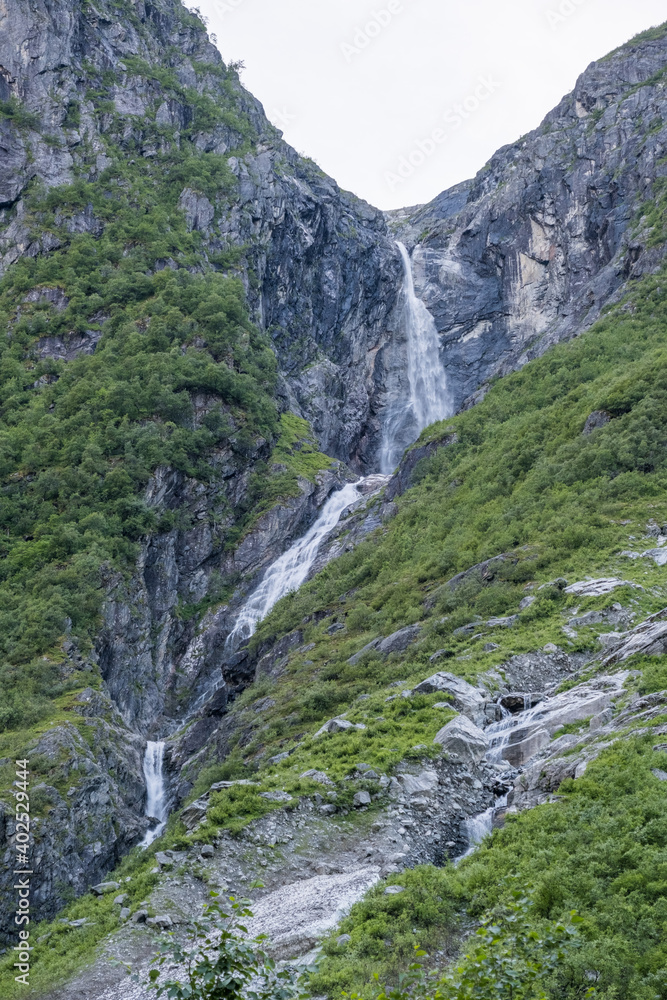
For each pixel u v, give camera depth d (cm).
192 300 10719
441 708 3500
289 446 10594
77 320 10425
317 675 5403
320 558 8488
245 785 3002
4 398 9638
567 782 2347
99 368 9700
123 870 3031
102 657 7162
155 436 8956
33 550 7550
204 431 9469
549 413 7494
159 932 2358
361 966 1917
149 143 12988
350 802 2891
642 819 2012
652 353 7725
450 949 1964
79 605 7169
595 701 2959
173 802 5759
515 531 5744
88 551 7675
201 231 12212
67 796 5009
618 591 4203
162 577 8400
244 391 10031
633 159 12212
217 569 9006
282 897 2442
